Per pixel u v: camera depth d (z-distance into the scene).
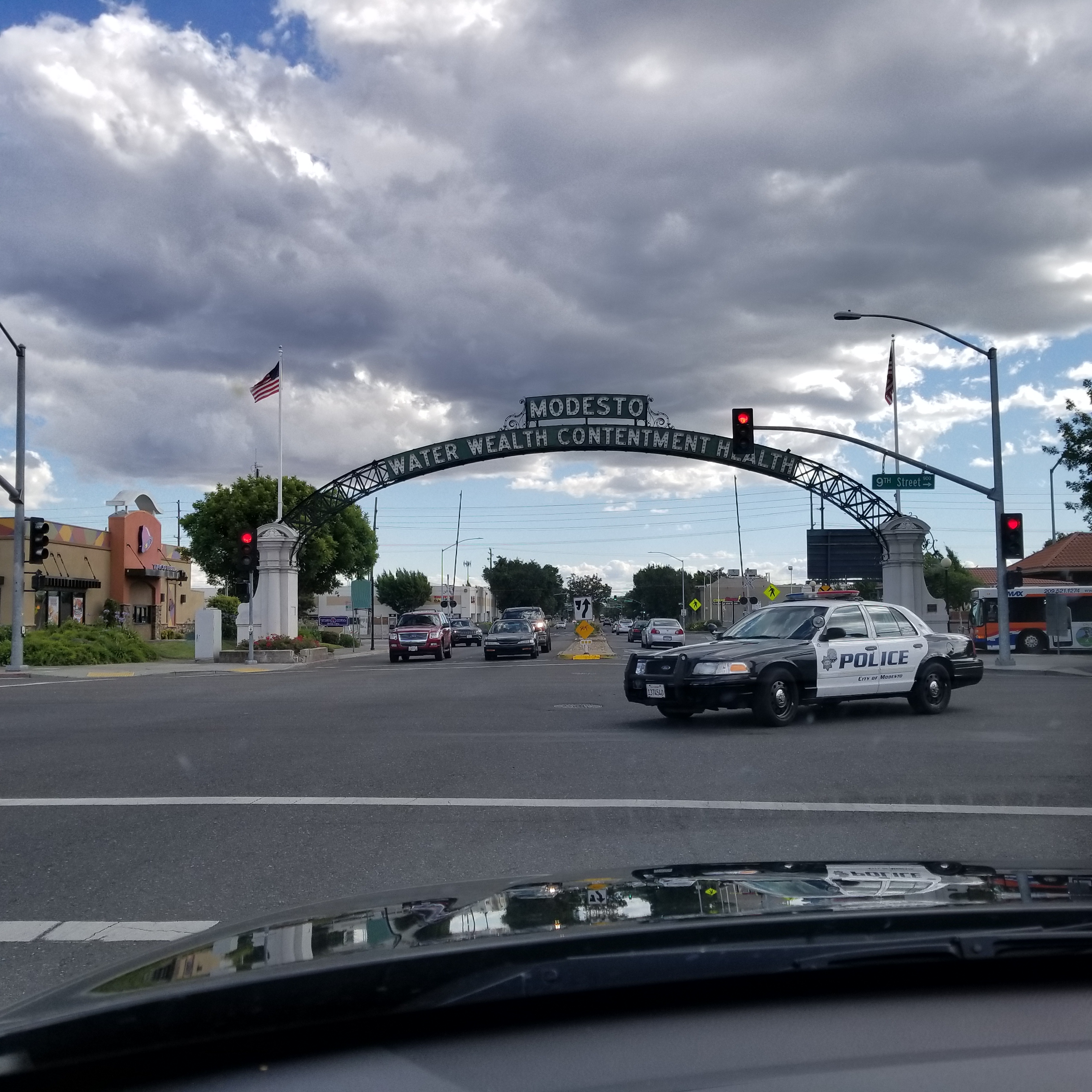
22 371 28.41
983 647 41.03
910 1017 2.28
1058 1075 2.01
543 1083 2.04
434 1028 2.27
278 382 38.56
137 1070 2.20
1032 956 2.44
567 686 22.12
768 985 2.39
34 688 23.59
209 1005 2.20
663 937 2.45
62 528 45.75
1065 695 19.19
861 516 38.47
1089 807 8.85
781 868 3.39
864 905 2.73
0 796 9.69
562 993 2.29
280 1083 2.11
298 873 6.86
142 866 7.11
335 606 108.06
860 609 15.07
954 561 73.75
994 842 7.56
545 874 6.22
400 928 2.69
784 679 13.99
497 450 39.16
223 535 57.84
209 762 11.63
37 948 5.46
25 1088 2.15
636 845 7.48
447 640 40.34
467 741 13.02
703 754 11.77
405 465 39.50
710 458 38.84
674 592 146.50
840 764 11.04
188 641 52.03
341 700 19.12
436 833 7.95
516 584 137.00
